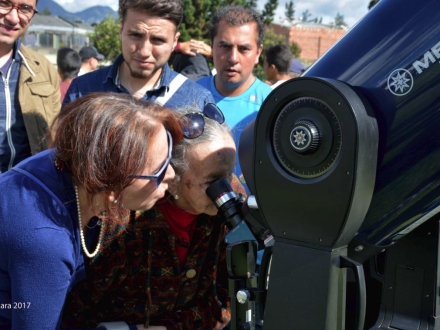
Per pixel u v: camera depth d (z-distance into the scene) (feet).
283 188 3.54
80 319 4.85
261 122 3.60
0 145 7.61
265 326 3.71
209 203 4.60
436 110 3.34
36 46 111.65
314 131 3.34
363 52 3.68
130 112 3.83
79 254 4.28
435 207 3.60
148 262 4.60
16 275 3.79
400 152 3.49
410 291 3.99
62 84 17.31
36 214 3.81
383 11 3.69
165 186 4.18
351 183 3.22
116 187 3.73
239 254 4.04
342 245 3.46
